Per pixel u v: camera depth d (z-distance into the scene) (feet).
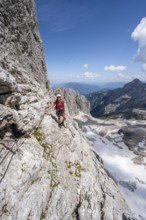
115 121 354.95
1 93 46.75
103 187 75.20
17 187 43.73
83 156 78.38
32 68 86.12
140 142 243.40
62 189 55.26
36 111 65.31
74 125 94.17
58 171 58.75
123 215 68.44
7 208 39.65
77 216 53.47
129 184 149.38
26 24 80.07
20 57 75.10
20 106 57.11
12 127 51.01
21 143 52.39
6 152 46.26
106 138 260.42
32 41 88.48
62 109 73.92
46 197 49.08
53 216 47.39
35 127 61.21
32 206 44.14
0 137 46.85
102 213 60.29
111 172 167.22
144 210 118.01
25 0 77.77
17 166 46.68
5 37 64.95
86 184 65.10
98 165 97.14
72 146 74.02
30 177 48.06
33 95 69.97
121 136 269.64
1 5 62.23
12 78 49.52
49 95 94.12
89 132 278.87
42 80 98.12
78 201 58.08
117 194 87.86
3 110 45.88
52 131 67.72
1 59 59.00
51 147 62.54
